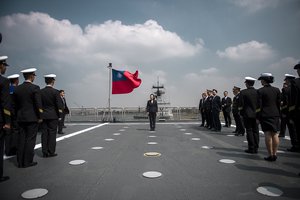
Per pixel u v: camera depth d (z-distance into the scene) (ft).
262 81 18.34
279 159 18.19
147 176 13.94
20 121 16.07
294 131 21.06
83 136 31.60
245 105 20.43
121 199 10.71
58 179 13.56
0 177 13.30
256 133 20.58
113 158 18.65
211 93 39.99
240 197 10.85
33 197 10.97
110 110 58.03
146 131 37.22
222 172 14.76
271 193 11.30
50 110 19.29
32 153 16.51
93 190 11.82
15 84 20.12
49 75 19.77
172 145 24.45
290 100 16.14
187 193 11.37
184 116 60.85
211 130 38.29
